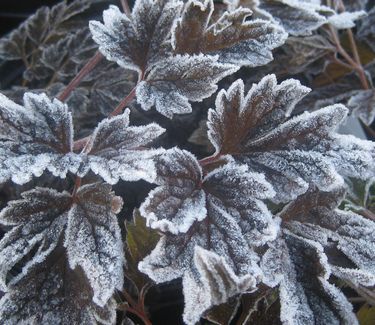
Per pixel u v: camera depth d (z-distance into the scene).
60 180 0.35
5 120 0.24
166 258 0.23
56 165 0.24
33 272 0.24
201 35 0.28
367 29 0.45
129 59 0.28
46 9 0.47
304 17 0.36
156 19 0.28
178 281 0.36
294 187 0.25
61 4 0.47
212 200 0.24
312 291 0.24
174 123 0.42
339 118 0.25
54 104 0.25
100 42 0.27
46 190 0.25
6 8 0.57
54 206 0.25
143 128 0.25
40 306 0.24
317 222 0.26
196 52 0.28
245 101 0.26
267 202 0.30
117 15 0.28
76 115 0.40
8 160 0.23
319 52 0.42
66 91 0.32
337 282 0.29
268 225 0.23
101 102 0.40
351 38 0.43
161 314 0.35
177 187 0.24
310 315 0.24
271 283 0.24
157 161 0.24
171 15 0.28
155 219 0.22
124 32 0.28
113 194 0.25
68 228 0.24
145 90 0.27
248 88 0.42
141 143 0.25
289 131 0.25
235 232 0.23
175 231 0.22
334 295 0.24
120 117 0.25
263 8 0.37
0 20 0.57
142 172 0.23
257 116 0.26
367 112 0.39
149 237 0.27
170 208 0.24
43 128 0.24
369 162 0.25
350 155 0.25
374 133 0.42
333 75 0.44
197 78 0.27
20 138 0.24
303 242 0.25
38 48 0.45
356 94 0.42
